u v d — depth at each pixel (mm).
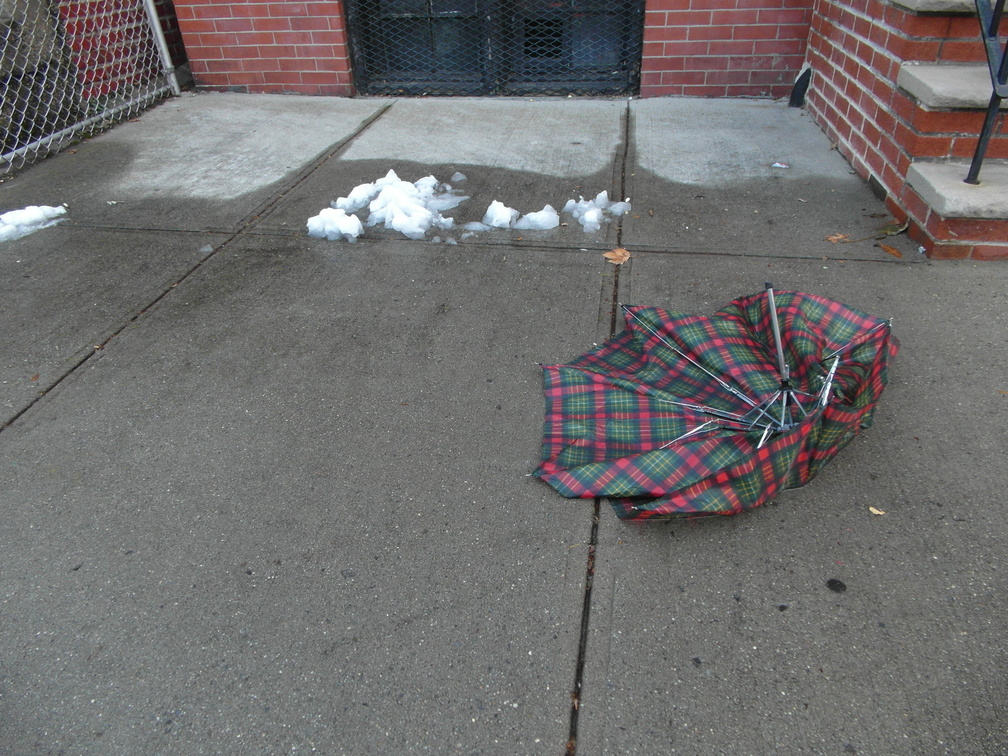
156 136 5168
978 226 3199
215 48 5867
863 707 1616
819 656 1726
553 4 5430
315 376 2725
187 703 1671
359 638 1801
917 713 1600
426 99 5797
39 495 2240
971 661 1699
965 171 3332
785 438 2035
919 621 1796
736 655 1736
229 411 2564
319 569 1979
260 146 4934
